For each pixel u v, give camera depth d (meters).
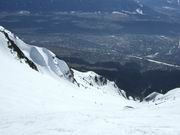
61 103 51.66
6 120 34.16
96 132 28.03
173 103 55.44
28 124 31.61
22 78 58.72
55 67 117.38
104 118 34.38
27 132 28.66
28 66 81.81
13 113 38.81
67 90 68.31
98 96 98.88
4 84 50.97
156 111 44.91
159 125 31.72
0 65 61.50
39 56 113.56
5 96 45.41
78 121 32.38
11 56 79.06
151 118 36.47
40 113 38.97
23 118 34.94
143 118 36.28
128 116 37.56
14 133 28.64
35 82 60.12
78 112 39.00
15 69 63.56
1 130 29.80
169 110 45.09
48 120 33.00
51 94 56.41
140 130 28.92
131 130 28.83
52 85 65.12
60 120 32.78
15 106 42.41
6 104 42.28
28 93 50.94
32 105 45.19
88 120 32.91
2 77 54.38
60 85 71.06
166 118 36.75
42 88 57.66
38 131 28.73
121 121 33.25
